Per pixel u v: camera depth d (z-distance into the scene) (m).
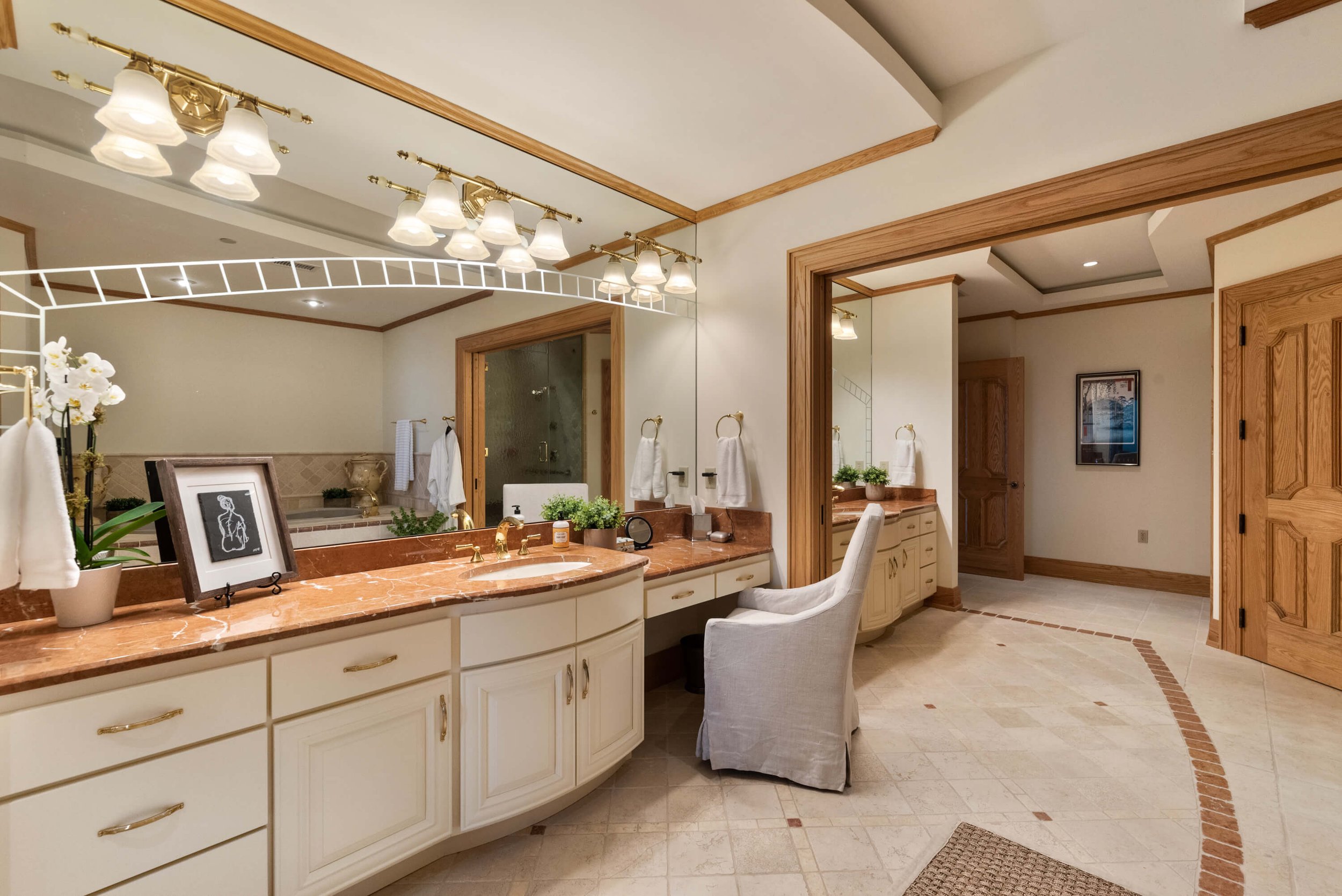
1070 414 5.52
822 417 2.93
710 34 1.84
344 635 1.52
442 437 2.31
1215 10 1.82
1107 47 2.01
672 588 2.51
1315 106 1.67
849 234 2.67
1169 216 3.31
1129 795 2.10
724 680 2.24
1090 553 5.42
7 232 1.44
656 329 3.12
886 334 5.01
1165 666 3.34
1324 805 2.03
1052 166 2.12
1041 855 1.78
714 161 2.69
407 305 2.20
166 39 1.65
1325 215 3.00
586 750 2.02
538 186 2.57
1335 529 3.00
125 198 1.61
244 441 1.81
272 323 1.88
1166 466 5.04
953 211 2.35
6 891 1.09
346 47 1.89
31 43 1.47
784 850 1.81
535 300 2.61
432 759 1.69
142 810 1.23
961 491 5.85
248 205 1.83
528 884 1.67
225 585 1.61
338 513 2.03
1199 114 1.84
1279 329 3.23
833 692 2.10
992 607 4.61
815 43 1.88
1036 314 5.68
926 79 2.32
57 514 1.32
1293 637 3.21
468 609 1.76
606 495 2.91
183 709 1.28
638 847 1.83
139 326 1.63
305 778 1.46
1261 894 1.62
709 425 3.26
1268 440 3.33
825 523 2.99
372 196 2.09
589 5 1.71
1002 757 2.36
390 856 1.61
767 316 3.00
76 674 1.15
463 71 2.03
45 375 1.46
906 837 1.87
